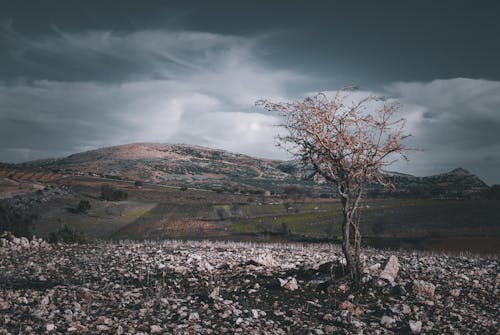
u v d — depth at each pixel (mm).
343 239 15023
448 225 75562
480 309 13062
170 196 132125
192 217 96812
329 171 15188
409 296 13742
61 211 90000
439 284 15492
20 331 9648
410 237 61125
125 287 14969
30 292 13836
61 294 13609
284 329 10969
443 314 12297
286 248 31734
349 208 15102
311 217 93750
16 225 38375
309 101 15070
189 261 20531
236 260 21703
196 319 11266
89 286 15180
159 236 74812
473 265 20500
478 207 92250
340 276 15359
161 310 12031
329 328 10953
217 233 78000
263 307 12891
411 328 10836
